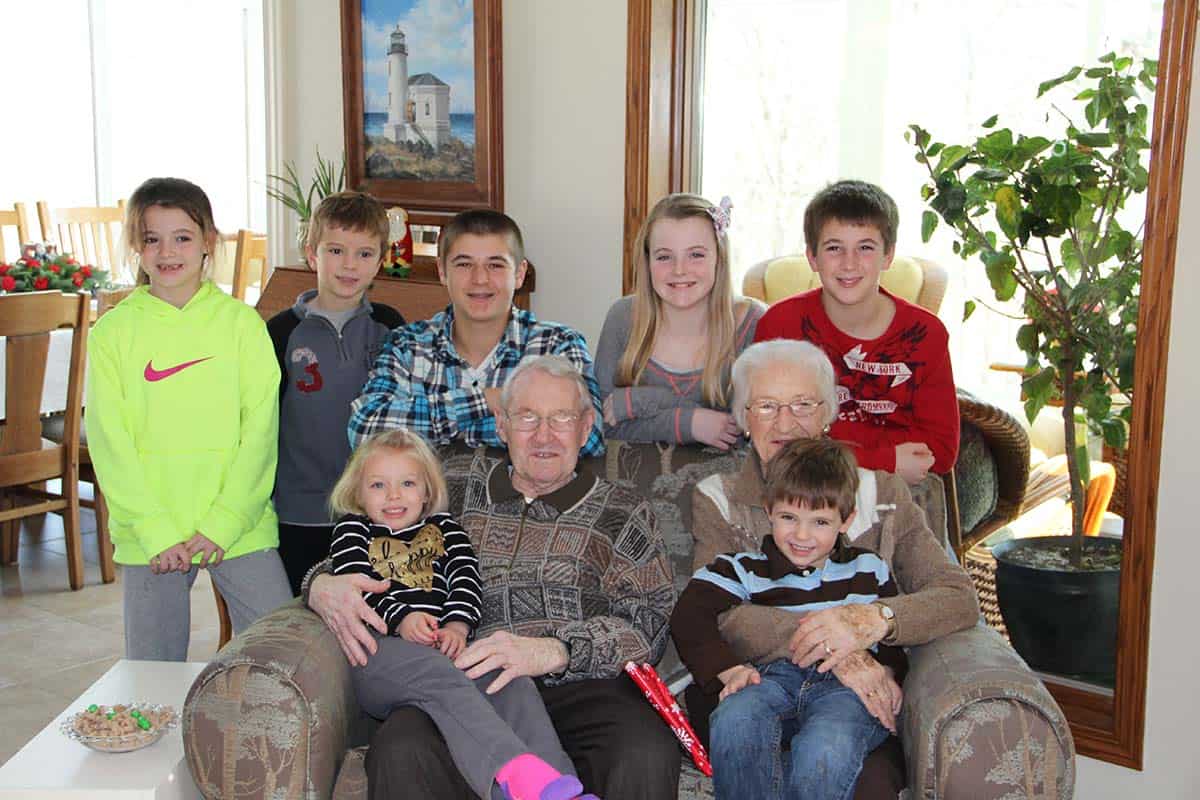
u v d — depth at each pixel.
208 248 2.58
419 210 4.09
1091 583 2.85
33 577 4.24
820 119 5.21
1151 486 2.53
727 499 2.22
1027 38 4.79
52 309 3.84
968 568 3.25
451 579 2.19
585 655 2.05
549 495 2.24
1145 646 2.60
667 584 2.19
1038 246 3.41
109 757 1.95
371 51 4.11
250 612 2.55
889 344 2.57
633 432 2.51
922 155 3.07
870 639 1.97
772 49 5.18
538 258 3.83
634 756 1.91
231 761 1.89
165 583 2.51
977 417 3.01
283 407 2.77
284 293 3.98
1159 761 2.62
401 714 1.97
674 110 3.53
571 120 3.67
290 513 2.79
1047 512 3.53
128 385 2.48
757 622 2.06
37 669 3.39
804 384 2.16
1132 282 2.85
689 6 3.47
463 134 3.91
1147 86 2.75
